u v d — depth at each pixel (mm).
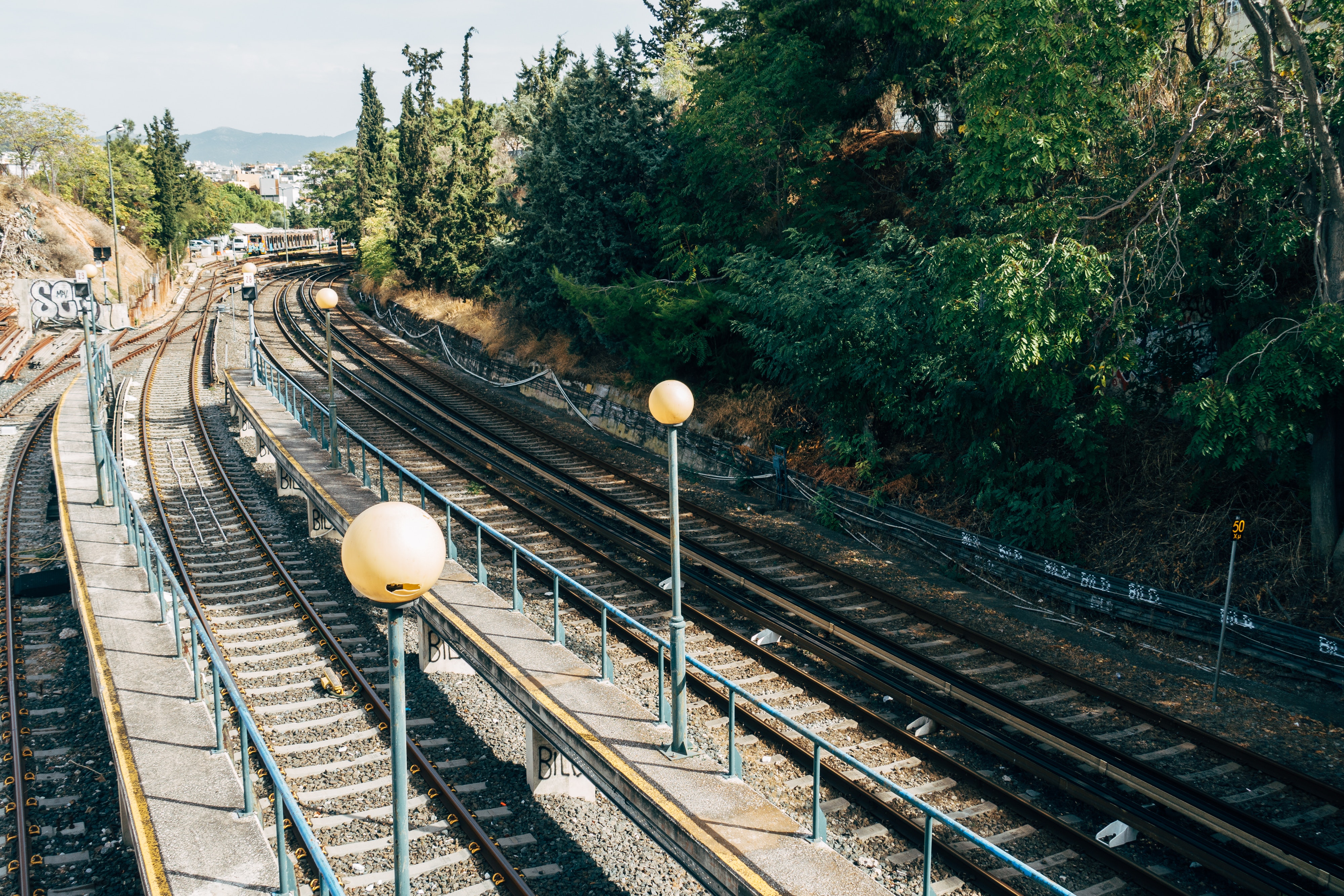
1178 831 8930
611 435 27766
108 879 8641
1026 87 13516
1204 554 14711
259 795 9609
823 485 20141
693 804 8203
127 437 25641
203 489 21375
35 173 72500
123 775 8852
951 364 17234
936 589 16078
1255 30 13508
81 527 17141
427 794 9875
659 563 16859
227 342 42281
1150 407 17062
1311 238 14031
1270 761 10180
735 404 24219
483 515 19844
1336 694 12102
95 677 11094
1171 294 14719
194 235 97688
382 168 68062
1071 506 15766
